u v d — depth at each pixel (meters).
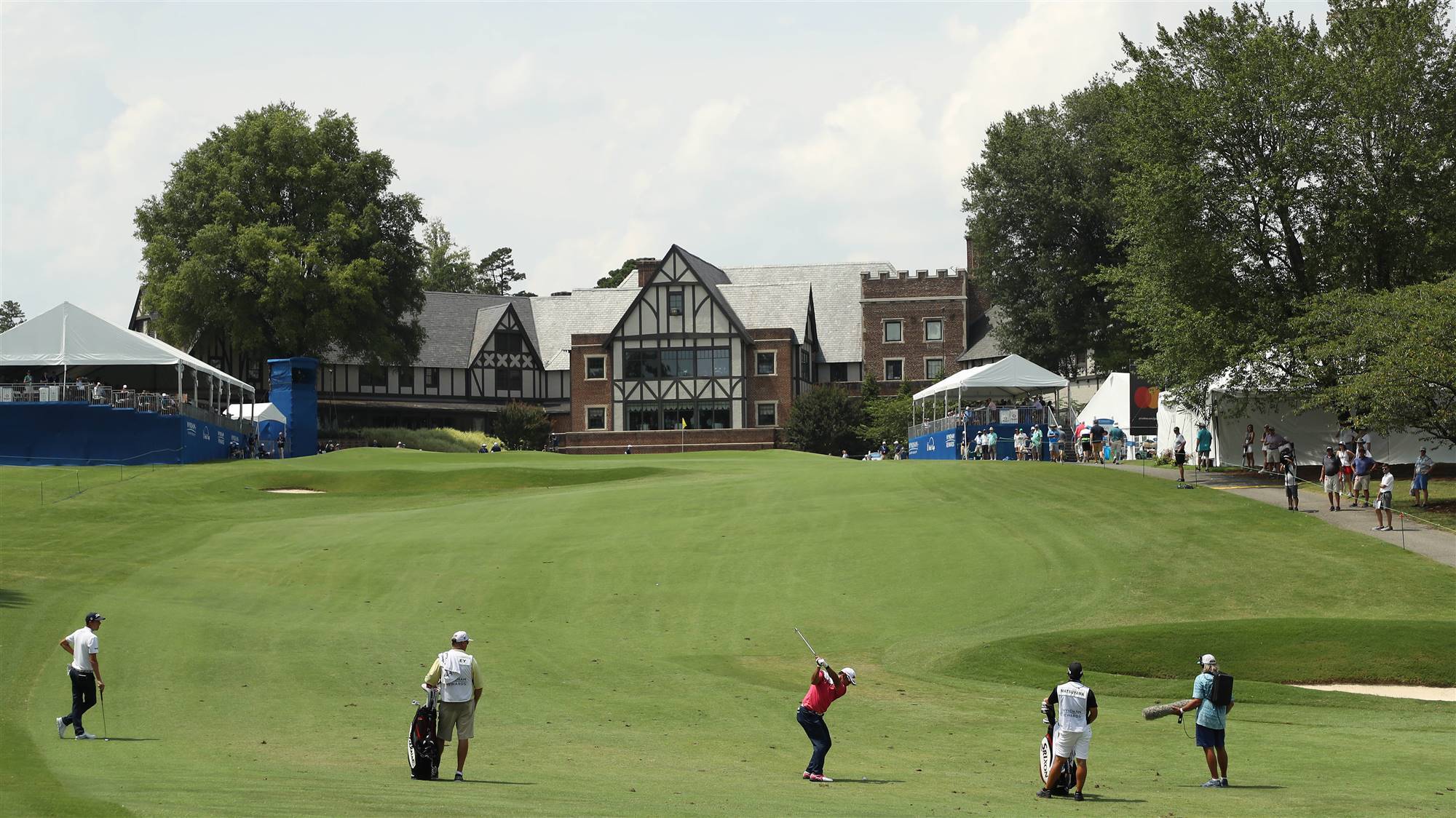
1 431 54.75
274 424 65.12
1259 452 47.19
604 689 21.48
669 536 35.53
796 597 29.44
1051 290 72.56
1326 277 42.16
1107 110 71.19
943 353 91.81
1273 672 23.08
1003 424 56.34
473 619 28.11
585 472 51.44
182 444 55.34
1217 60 42.09
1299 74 41.16
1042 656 23.98
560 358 95.25
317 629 26.33
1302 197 41.66
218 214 73.31
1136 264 45.66
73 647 17.16
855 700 21.02
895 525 35.38
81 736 17.00
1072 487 39.81
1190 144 42.53
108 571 32.09
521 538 36.19
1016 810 12.78
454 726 14.43
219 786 12.96
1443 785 14.69
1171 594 28.22
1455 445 37.03
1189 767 16.23
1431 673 22.53
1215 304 42.97
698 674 22.98
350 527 39.06
